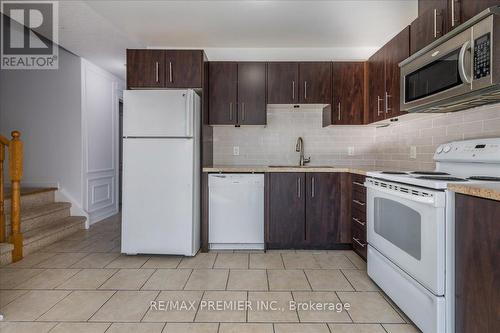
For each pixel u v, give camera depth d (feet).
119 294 7.00
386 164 11.09
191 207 9.41
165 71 10.02
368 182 7.72
